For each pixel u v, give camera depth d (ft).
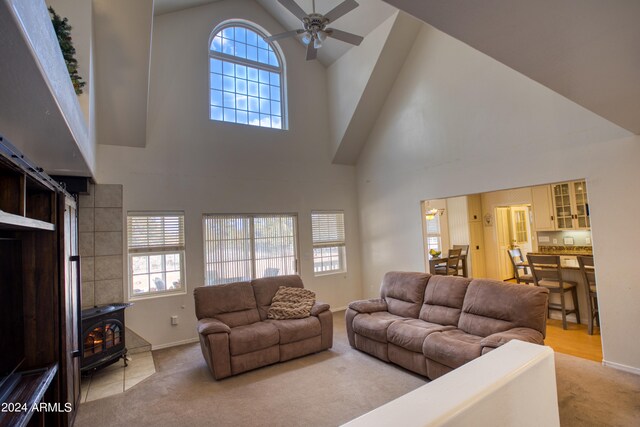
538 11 4.47
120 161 15.12
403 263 19.07
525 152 13.52
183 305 16.06
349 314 14.40
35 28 4.20
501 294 11.09
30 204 7.66
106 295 14.35
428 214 25.14
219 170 17.52
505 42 5.29
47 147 8.51
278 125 19.99
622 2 4.27
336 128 20.90
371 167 21.16
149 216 15.78
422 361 11.13
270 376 11.85
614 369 11.13
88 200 14.35
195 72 17.21
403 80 18.80
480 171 15.11
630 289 10.90
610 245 11.32
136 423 9.21
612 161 11.29
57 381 7.69
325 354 13.71
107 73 13.25
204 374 12.25
